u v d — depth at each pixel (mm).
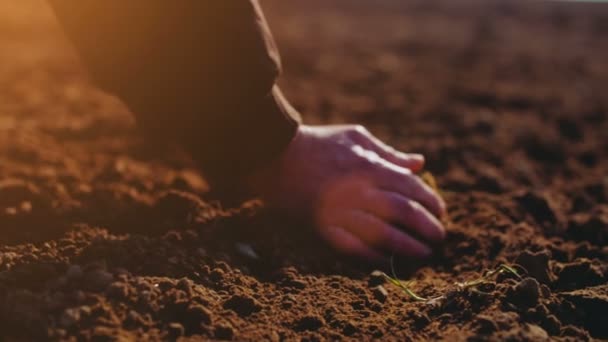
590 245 2084
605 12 8188
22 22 6223
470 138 3287
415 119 3600
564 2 8977
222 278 1672
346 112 3686
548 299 1610
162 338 1409
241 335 1458
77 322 1402
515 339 1419
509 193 2521
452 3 8836
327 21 7230
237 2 1648
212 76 1710
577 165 3059
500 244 1975
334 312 1584
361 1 8883
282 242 1917
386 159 2053
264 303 1609
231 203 2148
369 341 1489
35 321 1382
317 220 1975
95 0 1674
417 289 1765
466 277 1824
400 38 6281
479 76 4797
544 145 3225
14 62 4609
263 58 1702
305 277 1764
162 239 1771
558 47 6121
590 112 3857
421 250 1960
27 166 2561
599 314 1595
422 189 1987
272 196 2006
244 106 1759
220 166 1895
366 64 5082
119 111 3564
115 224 1952
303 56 5227
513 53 5719
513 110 3941
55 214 1979
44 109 3537
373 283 1775
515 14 8039
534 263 1733
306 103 3836
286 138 1868
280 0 8633
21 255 1655
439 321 1562
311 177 1970
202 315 1467
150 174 2574
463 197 2416
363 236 1936
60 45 5367
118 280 1528
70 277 1514
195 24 1653
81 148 2920
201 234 1883
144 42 1693
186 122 1793
